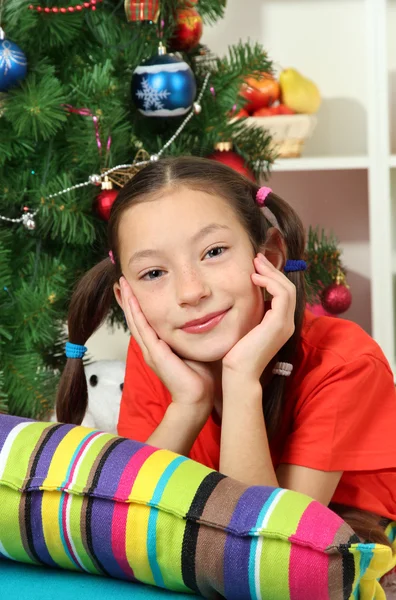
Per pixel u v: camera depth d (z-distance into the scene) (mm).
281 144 2254
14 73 1472
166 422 1071
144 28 1641
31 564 878
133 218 1024
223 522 763
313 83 2365
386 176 2232
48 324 1629
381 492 1247
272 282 1024
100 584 832
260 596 756
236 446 1000
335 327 1178
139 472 811
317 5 2588
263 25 2602
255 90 2264
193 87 1589
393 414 1118
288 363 1099
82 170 1633
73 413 1252
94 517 799
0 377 1560
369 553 736
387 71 2348
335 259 1972
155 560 785
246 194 1082
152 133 1728
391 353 2266
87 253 1722
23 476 831
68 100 1550
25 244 1690
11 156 1612
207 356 1021
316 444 1053
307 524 745
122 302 1120
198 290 986
